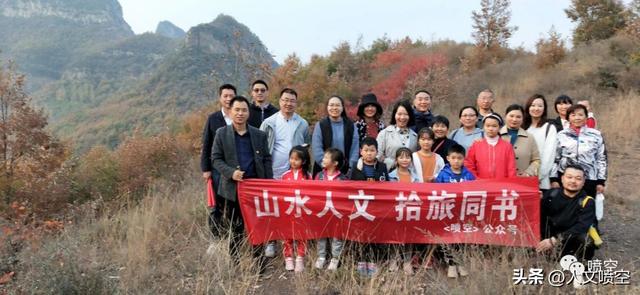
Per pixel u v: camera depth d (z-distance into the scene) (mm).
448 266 4223
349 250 4414
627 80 13008
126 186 8133
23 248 5035
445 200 4238
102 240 5406
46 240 5230
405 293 3779
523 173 4664
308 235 4391
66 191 7738
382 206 4297
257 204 4441
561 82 14898
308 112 15047
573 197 4094
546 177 4750
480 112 5426
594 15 22438
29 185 7551
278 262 4648
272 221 4453
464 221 4285
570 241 4070
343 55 25062
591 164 4559
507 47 23656
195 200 6547
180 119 17859
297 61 18062
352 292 3955
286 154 5031
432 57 19922
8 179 8102
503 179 4301
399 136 5047
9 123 9609
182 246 5129
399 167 4613
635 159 8281
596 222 4340
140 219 5703
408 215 4285
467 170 4504
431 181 4621
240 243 4645
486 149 4547
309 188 4352
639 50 14406
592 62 15266
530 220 4215
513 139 4770
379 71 22906
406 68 18609
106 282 3896
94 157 9750
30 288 3750
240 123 4453
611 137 9578
